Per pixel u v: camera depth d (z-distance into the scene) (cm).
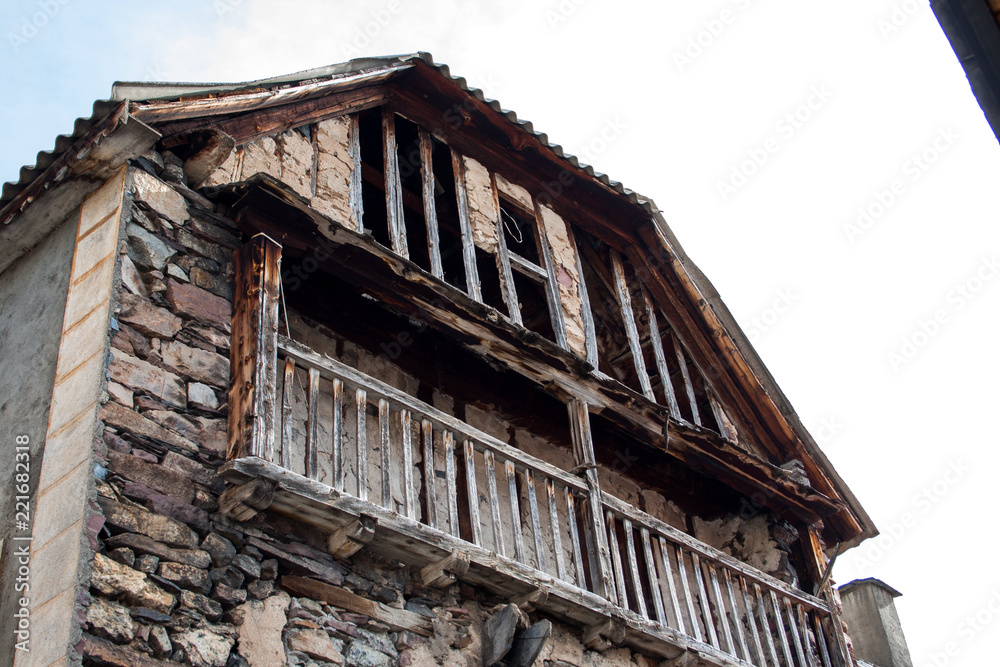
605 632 918
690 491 1239
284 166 995
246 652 714
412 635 817
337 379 838
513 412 1108
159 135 847
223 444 776
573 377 1038
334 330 1006
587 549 987
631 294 1295
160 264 823
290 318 979
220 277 852
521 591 880
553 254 1202
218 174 931
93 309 788
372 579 816
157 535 709
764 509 1234
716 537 1255
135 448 733
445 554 830
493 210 1167
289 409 805
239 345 812
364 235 902
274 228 883
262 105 974
